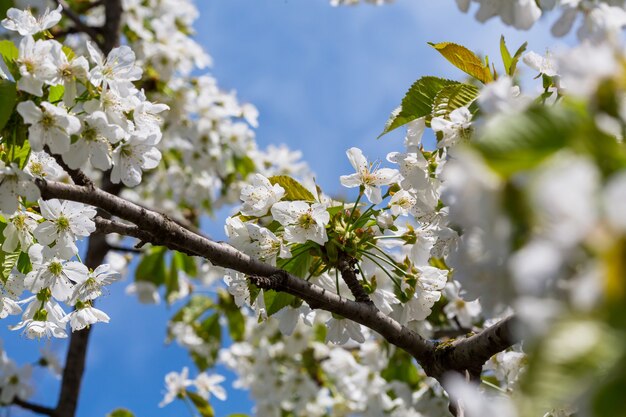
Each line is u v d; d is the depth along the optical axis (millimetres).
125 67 756
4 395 1228
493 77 771
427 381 1118
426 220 793
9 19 775
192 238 757
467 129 731
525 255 374
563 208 359
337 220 802
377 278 843
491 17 684
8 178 723
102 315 795
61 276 786
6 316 782
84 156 740
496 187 396
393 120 786
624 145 411
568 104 441
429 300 814
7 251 765
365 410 1213
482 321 1062
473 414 405
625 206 348
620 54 438
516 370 839
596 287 355
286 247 791
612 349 342
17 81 721
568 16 675
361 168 814
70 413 1243
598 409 334
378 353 1212
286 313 795
